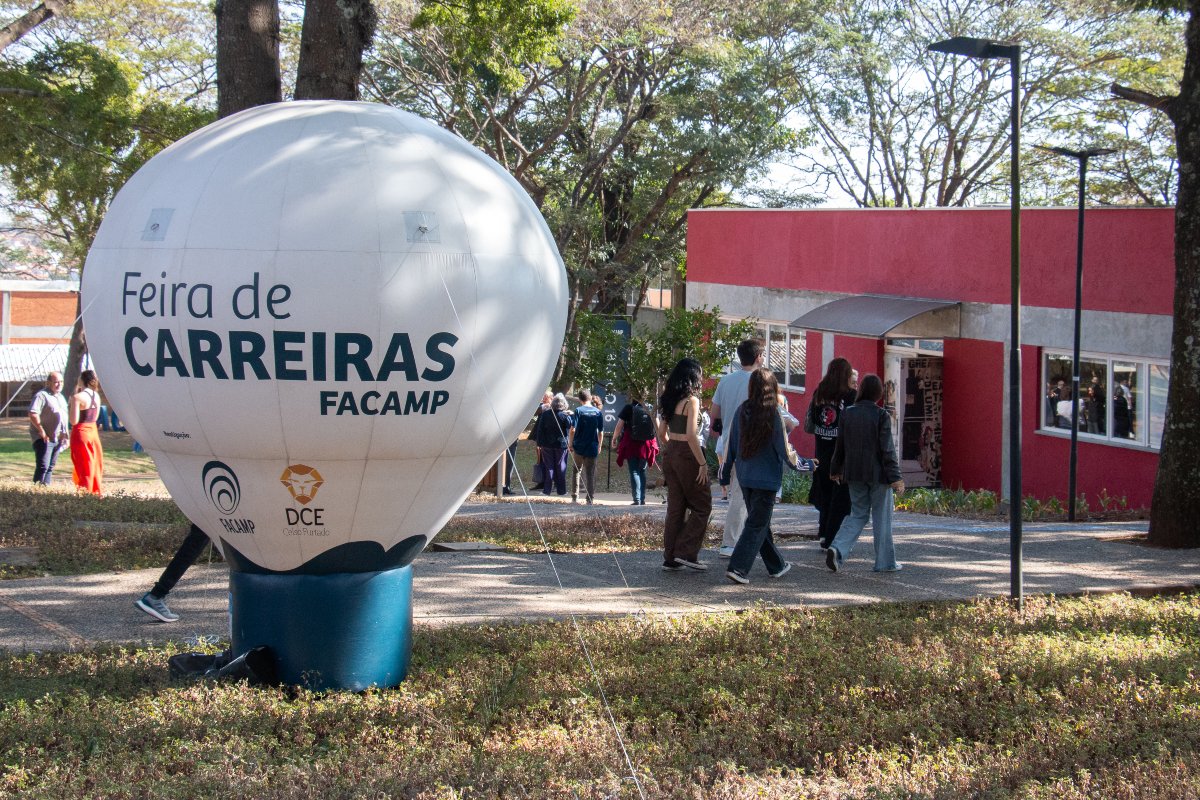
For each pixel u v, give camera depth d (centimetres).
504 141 3189
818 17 3109
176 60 3156
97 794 446
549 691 605
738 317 2789
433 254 557
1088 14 3338
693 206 3631
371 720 552
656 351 2316
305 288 535
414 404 559
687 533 940
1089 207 1802
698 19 2778
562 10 1627
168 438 575
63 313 4841
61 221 2916
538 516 1441
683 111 3117
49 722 533
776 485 899
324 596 606
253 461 562
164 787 452
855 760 516
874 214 2309
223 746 503
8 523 1148
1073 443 1555
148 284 551
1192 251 1132
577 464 1795
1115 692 611
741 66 3056
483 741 527
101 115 1827
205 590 843
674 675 633
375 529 597
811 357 2477
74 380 3072
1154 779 480
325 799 450
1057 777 490
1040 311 1905
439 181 576
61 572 914
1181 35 3191
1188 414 1134
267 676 607
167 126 1933
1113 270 1766
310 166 556
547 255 621
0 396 4422
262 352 537
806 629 752
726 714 569
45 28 2769
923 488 2075
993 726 571
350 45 1151
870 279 2327
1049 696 609
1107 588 930
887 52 3397
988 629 773
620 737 521
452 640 713
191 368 545
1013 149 854
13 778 462
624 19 2675
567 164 3434
